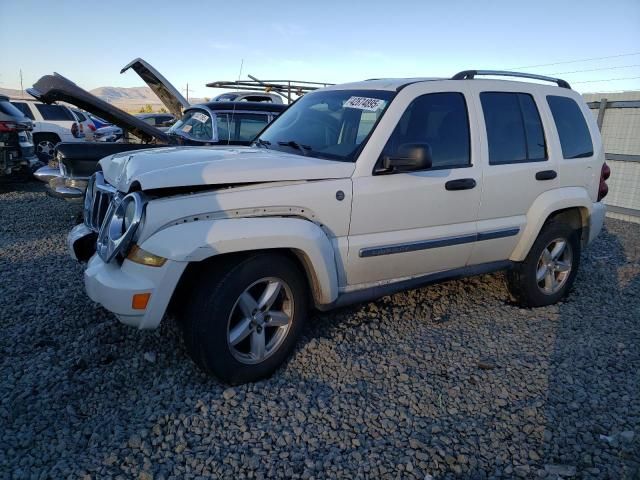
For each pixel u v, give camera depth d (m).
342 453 2.75
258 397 3.18
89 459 2.60
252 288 3.36
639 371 3.68
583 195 4.80
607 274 6.02
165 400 3.12
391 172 3.61
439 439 2.88
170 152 3.76
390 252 3.73
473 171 4.07
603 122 9.92
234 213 3.13
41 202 9.75
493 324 4.42
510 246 4.46
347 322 4.26
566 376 3.59
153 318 3.01
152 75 9.66
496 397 3.32
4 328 3.96
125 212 3.13
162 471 2.55
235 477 2.54
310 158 3.68
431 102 3.97
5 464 2.54
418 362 3.73
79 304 4.45
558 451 2.82
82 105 6.95
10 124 10.70
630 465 2.72
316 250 3.33
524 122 4.48
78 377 3.32
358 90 4.22
